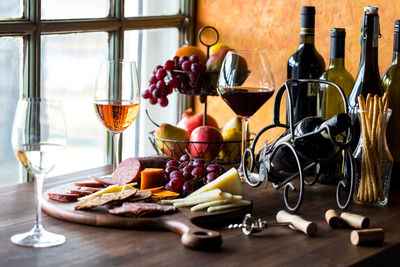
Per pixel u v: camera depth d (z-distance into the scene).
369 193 1.25
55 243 0.96
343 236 1.06
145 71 1.93
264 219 1.14
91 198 1.14
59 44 1.64
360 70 1.39
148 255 0.93
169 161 1.34
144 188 1.24
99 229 1.05
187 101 2.06
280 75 1.85
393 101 1.42
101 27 1.71
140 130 1.95
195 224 1.07
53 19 1.60
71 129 1.73
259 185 1.36
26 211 1.15
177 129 1.56
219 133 1.54
